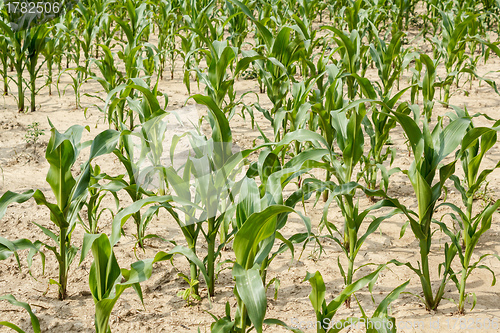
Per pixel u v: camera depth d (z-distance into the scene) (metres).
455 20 7.54
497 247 3.74
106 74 5.36
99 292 2.25
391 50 5.34
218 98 3.63
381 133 4.19
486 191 4.45
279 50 4.45
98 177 3.01
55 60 7.62
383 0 8.60
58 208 2.82
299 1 8.49
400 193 4.56
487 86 7.38
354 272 3.41
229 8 7.36
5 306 3.05
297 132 2.67
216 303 3.13
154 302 3.15
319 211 4.31
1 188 4.48
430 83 5.23
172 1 8.94
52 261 3.54
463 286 2.98
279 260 3.62
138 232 3.40
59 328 2.88
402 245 3.81
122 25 6.07
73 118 6.18
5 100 6.76
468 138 2.63
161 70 7.75
